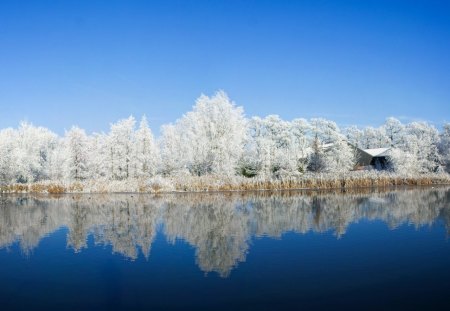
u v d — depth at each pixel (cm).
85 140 8688
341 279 1844
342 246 2533
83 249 2603
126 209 4678
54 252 2527
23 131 10394
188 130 7769
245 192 6775
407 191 6588
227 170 7162
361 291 1673
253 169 8038
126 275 1988
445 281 1786
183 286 1795
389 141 12488
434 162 8856
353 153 9012
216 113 7319
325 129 8481
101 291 1755
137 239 2897
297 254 2339
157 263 2208
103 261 2284
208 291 1719
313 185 7369
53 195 6981
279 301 1579
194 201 5416
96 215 4216
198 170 7506
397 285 1741
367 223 3400
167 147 8744
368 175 7756
